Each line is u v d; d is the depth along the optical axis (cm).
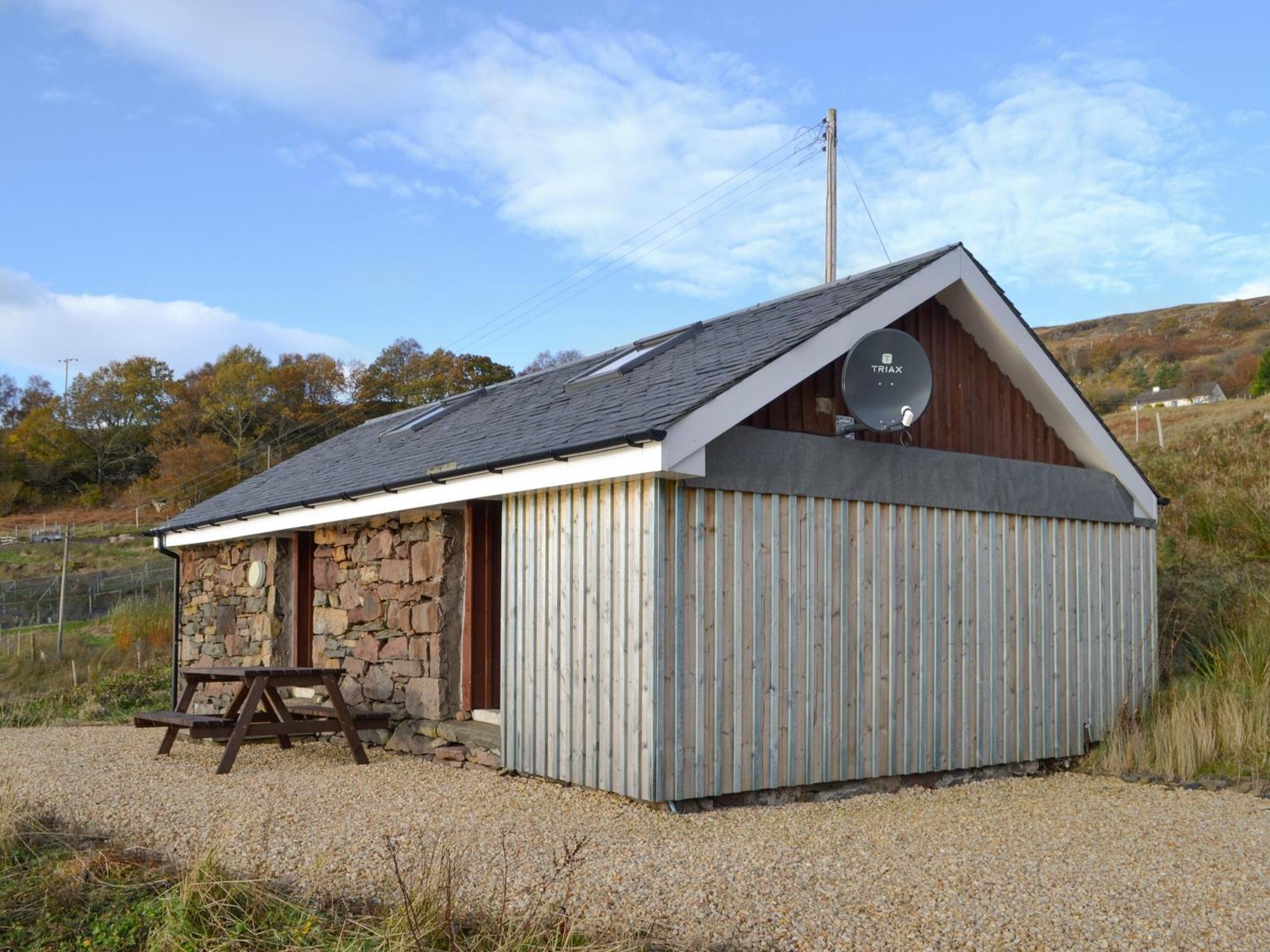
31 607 3059
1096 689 1046
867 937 469
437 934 469
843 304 850
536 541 855
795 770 799
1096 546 1063
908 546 897
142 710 1578
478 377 5731
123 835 667
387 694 1059
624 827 670
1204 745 964
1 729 1287
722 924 481
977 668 940
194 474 5709
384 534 1079
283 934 484
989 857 618
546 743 831
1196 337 9469
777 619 799
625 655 753
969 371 983
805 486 825
